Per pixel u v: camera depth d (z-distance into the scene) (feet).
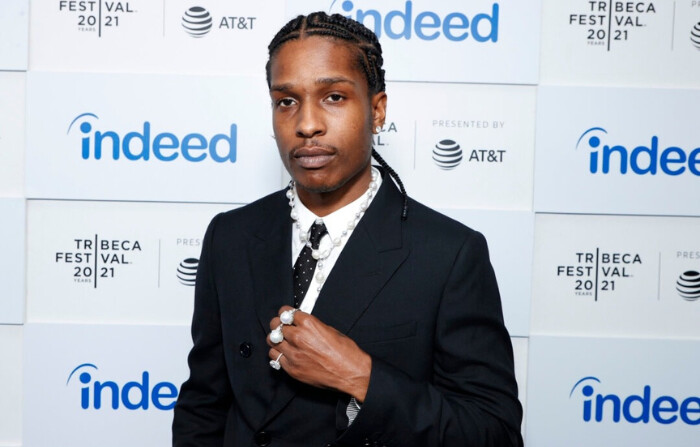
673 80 5.28
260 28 5.25
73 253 5.30
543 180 5.29
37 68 5.23
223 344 3.55
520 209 5.32
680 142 5.29
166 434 5.39
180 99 5.25
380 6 5.23
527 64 5.24
